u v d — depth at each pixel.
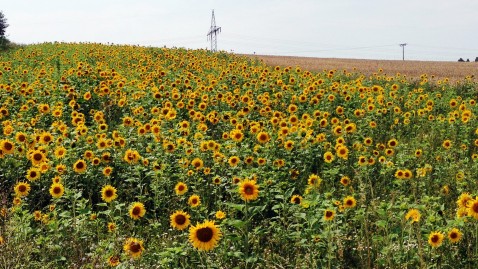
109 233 6.53
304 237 6.00
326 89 17.38
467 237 5.87
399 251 5.68
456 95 20.70
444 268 5.55
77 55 28.73
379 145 10.96
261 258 5.69
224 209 7.48
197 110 14.31
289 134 10.61
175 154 9.34
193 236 4.75
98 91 15.24
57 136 10.55
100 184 8.33
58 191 6.80
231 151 9.07
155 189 7.76
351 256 5.89
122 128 11.29
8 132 9.84
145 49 38.09
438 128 13.27
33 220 7.04
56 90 15.16
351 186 8.44
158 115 12.78
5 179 8.41
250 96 15.33
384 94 18.11
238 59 36.97
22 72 20.25
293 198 6.64
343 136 11.58
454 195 8.21
